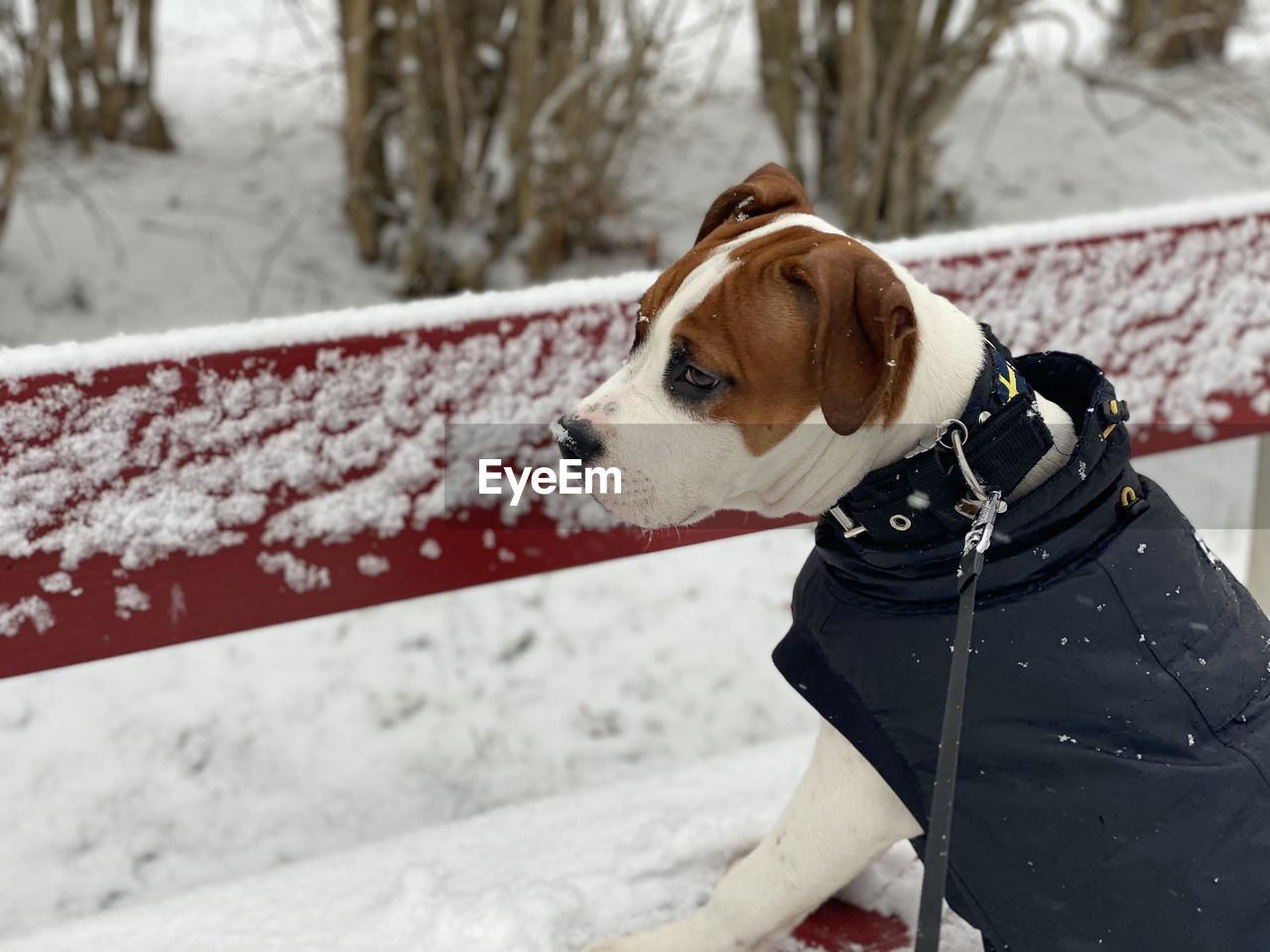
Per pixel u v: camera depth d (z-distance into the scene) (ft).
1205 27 24.03
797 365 5.39
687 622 13.02
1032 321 8.98
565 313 7.67
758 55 22.18
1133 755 5.16
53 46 18.76
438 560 7.73
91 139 20.24
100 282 17.04
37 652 6.76
